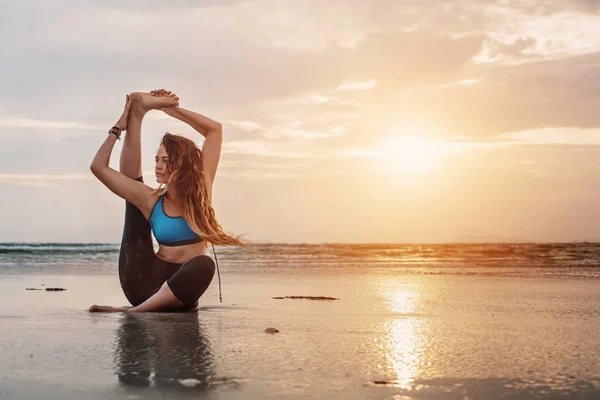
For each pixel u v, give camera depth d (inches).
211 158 206.1
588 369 104.3
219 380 94.7
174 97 203.3
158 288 190.4
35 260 594.2
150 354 114.8
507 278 356.5
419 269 455.8
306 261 585.0
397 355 115.8
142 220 194.4
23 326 149.8
